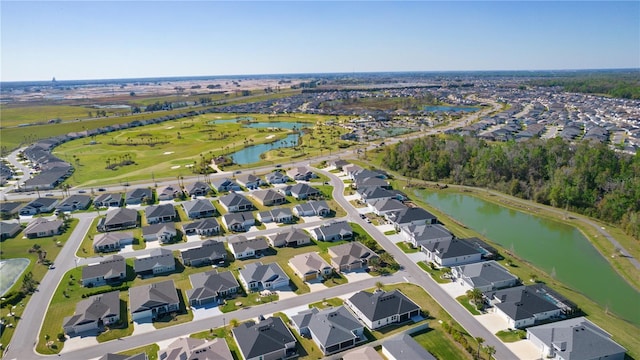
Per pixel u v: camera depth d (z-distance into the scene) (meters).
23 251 105.88
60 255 103.75
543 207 135.62
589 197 130.38
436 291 85.38
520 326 72.31
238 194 145.88
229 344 69.56
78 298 84.06
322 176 173.50
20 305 81.56
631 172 139.00
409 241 109.06
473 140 195.75
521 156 161.00
